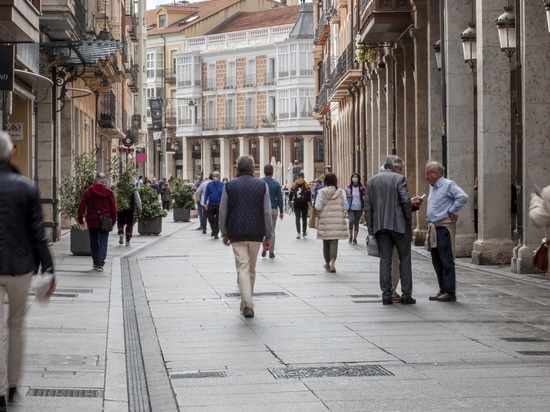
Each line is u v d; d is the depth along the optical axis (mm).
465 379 9734
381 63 42375
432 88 29969
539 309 15281
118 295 17766
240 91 110062
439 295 16406
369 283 19484
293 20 108875
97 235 22266
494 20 23562
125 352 11797
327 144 83812
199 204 41281
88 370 10484
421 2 31422
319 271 22281
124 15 60469
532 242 21328
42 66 29609
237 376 10070
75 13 30625
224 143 112312
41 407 8711
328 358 11047
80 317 14547
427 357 11047
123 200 30859
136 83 77562
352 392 9203
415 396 8984
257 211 14750
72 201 25969
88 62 31312
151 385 9734
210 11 119438
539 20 21438
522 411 8344
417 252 28516
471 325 13539
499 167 23688
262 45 107625
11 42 21547
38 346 11906
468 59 24172
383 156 44688
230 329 13336
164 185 71000
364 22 35469
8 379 8789
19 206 8430
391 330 13109
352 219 32312
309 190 35906
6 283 8438
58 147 33625
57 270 22062
